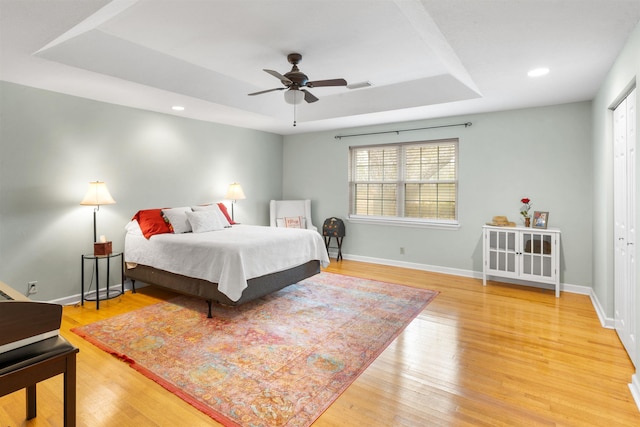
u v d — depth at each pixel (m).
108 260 3.65
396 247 5.38
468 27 2.07
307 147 6.24
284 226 5.90
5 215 3.18
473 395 2.03
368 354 2.54
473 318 3.24
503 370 2.31
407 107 4.30
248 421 1.80
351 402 1.96
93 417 1.82
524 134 4.30
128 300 3.77
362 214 5.75
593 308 3.51
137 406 1.92
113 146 3.98
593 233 3.81
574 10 1.86
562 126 4.06
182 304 3.63
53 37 2.21
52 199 3.48
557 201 4.12
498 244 4.29
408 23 2.56
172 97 3.74
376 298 3.82
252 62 3.39
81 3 1.80
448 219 4.95
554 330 2.96
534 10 1.86
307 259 4.04
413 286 4.29
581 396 2.01
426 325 3.07
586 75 3.00
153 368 2.33
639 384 1.98
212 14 2.42
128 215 4.14
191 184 4.88
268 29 2.66
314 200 6.21
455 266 4.88
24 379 1.33
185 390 2.08
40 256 3.41
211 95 3.92
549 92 3.56
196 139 4.94
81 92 3.52
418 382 2.17
